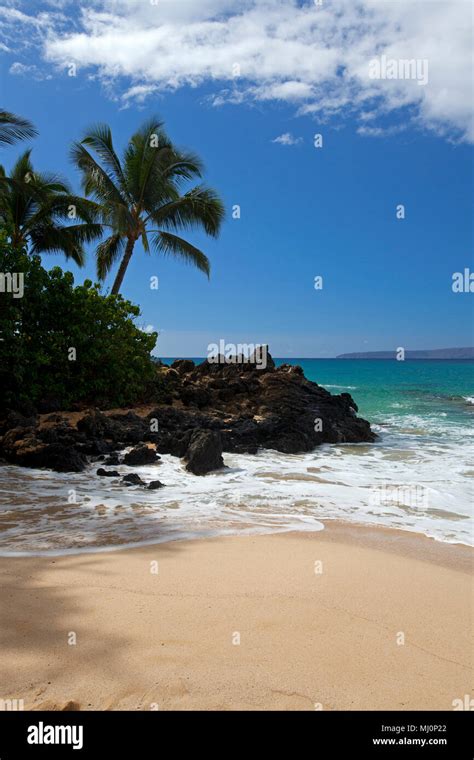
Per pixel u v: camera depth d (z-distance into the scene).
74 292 18.48
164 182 26.12
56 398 17.53
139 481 10.84
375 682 3.80
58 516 8.23
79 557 6.32
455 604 5.25
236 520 8.34
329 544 7.19
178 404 20.97
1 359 15.53
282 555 6.62
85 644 4.17
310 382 25.67
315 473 12.69
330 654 4.16
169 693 3.58
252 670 3.88
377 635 4.52
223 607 4.96
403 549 7.08
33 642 4.18
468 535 7.89
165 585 5.46
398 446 17.91
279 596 5.28
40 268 17.78
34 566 5.96
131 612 4.79
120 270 26.36
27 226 28.03
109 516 8.30
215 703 3.50
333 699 3.59
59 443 12.62
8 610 4.75
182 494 10.08
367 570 6.17
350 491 10.82
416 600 5.32
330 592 5.44
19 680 3.67
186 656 4.04
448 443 18.70
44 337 17.56
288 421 18.17
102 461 12.84
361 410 31.16
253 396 22.58
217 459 12.66
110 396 19.25
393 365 150.12
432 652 4.27
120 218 24.44
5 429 13.74
